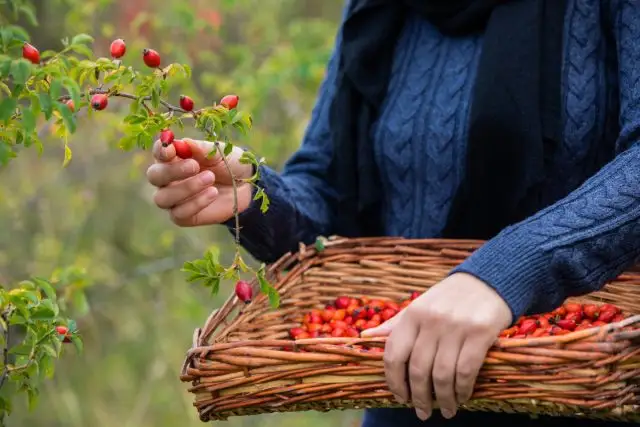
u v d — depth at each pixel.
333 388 1.63
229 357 1.68
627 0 1.87
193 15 4.38
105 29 4.08
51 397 4.91
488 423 2.00
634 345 1.53
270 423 5.56
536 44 1.96
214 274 1.74
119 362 5.45
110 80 1.67
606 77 1.95
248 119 1.71
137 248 5.23
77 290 2.98
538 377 1.53
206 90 4.93
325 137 2.28
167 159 1.80
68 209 4.95
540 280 1.60
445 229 2.09
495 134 1.96
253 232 2.05
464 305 1.55
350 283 2.15
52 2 4.30
